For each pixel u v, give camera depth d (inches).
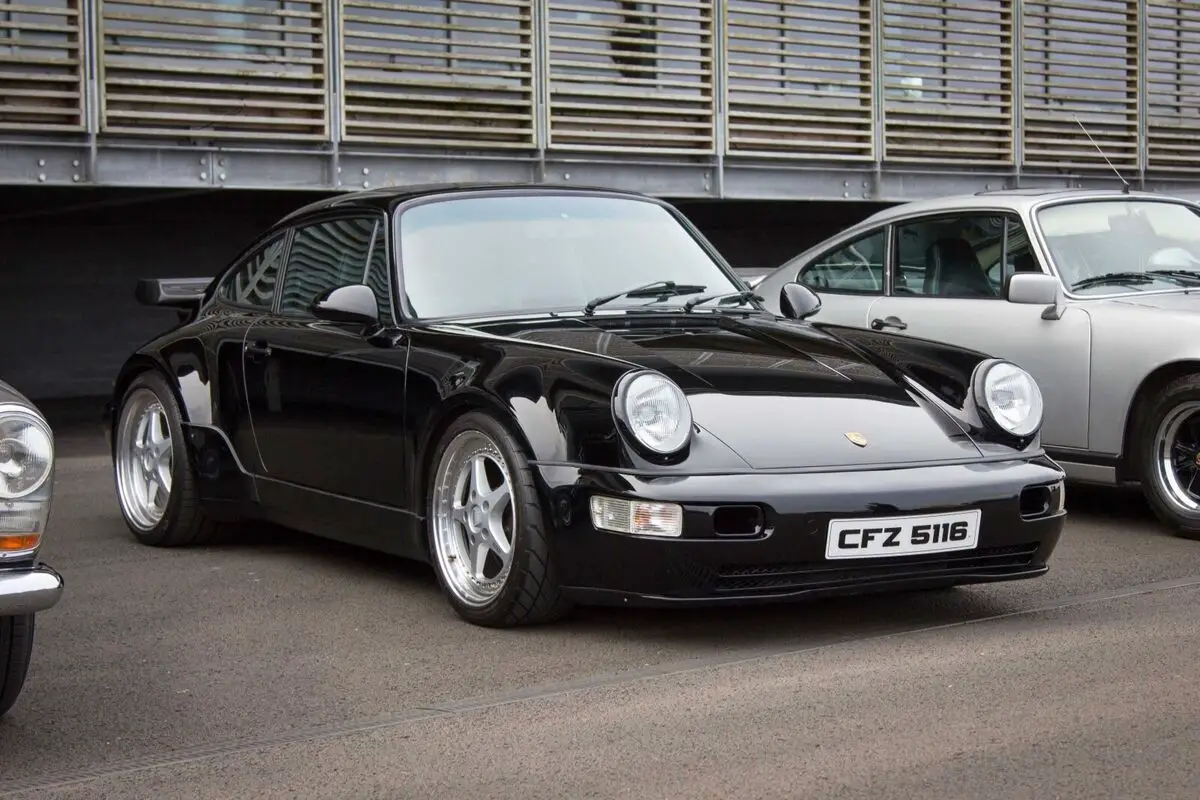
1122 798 104.3
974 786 107.4
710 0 514.0
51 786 113.7
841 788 107.7
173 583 192.9
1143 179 623.5
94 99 404.8
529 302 183.5
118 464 228.7
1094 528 229.0
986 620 163.9
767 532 145.2
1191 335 215.3
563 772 113.3
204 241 599.8
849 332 186.2
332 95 445.4
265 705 135.1
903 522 149.4
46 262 569.0
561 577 153.7
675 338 170.6
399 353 175.8
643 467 147.2
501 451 157.5
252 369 203.5
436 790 110.2
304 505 195.2
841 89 551.8
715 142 515.8
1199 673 137.8
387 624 166.6
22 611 112.3
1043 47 592.7
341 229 199.5
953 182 576.1
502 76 478.0
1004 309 239.8
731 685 137.4
